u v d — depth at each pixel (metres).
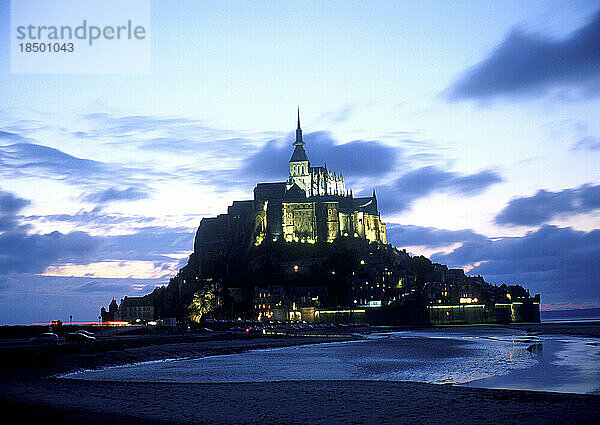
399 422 43.66
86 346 110.19
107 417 45.03
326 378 75.62
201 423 43.59
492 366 87.69
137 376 77.94
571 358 99.50
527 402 50.94
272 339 185.88
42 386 62.94
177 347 129.62
